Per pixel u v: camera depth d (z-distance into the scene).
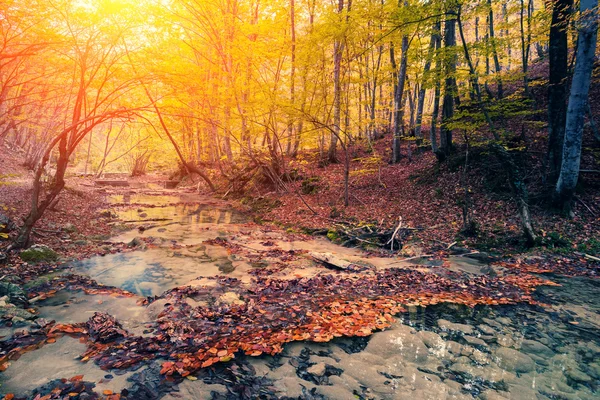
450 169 15.59
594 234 9.41
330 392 3.35
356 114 26.72
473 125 12.76
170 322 4.90
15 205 12.57
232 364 3.84
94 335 4.45
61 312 5.27
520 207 10.06
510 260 9.02
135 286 6.79
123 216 16.30
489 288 6.86
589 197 10.94
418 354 4.22
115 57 9.43
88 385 3.31
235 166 25.36
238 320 5.11
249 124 18.84
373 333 4.79
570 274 7.70
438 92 16.31
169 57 10.36
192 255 9.45
